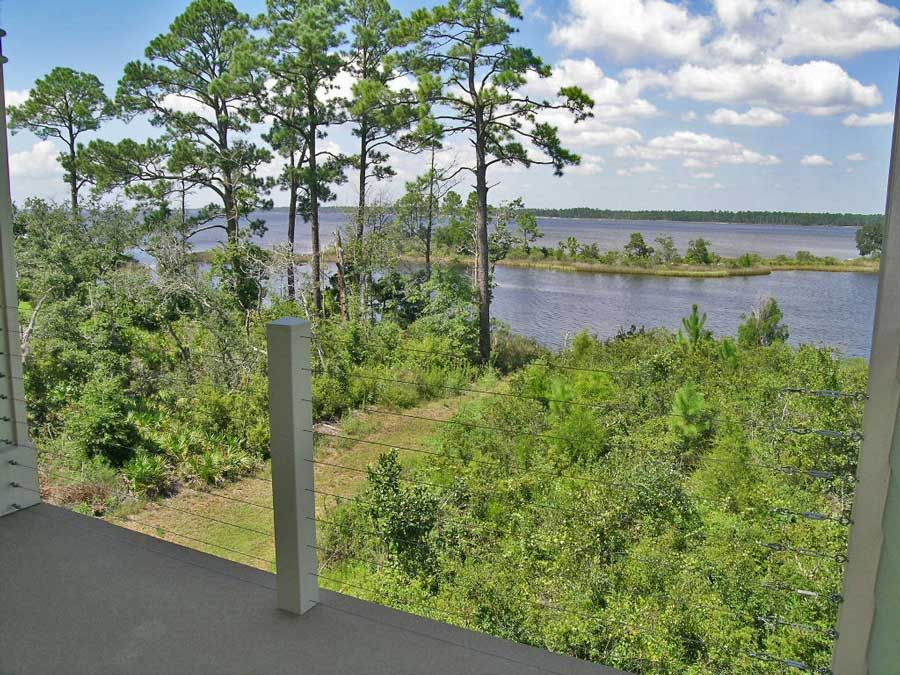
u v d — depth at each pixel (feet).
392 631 5.24
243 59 57.16
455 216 72.43
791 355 36.58
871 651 3.86
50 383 25.43
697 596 14.34
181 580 6.00
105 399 24.66
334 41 61.00
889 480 3.67
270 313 43.78
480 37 55.42
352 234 65.46
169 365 30.07
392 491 20.07
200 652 4.99
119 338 29.55
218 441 27.07
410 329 61.98
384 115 57.93
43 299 30.25
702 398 25.62
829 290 88.94
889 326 3.57
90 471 23.21
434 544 18.37
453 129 59.77
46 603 5.66
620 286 94.99
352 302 58.85
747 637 13.20
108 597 5.74
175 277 40.32
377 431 31.96
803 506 17.60
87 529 7.01
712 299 85.20
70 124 61.36
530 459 25.12
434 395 38.01
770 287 91.97
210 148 64.64
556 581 15.61
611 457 24.08
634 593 14.96
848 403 20.38
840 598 3.95
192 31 60.29
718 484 20.03
